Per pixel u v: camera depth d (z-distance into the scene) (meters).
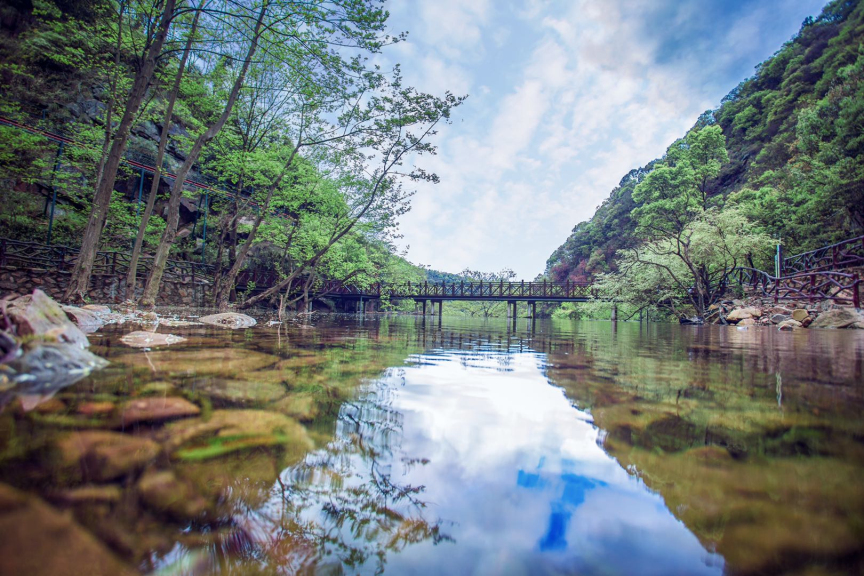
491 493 0.67
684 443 0.92
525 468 0.77
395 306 33.19
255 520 0.57
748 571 0.46
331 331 5.07
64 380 1.41
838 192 13.78
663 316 17.38
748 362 2.51
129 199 14.88
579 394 1.45
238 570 0.47
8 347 1.45
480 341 4.32
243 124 10.57
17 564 0.44
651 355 2.96
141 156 14.91
